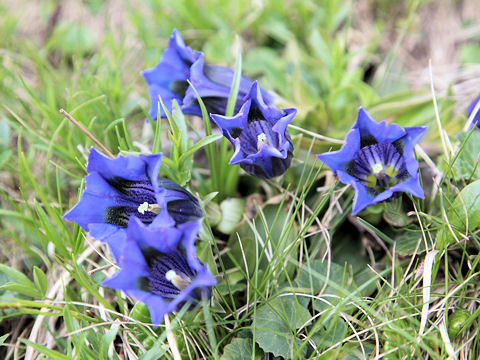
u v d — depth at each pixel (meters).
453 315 0.28
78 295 0.31
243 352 0.27
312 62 0.41
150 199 0.28
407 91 0.36
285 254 0.29
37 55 0.42
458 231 0.29
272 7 0.45
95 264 0.32
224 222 0.33
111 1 0.49
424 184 0.34
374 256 0.32
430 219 0.30
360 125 0.27
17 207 0.33
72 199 0.36
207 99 0.32
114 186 0.27
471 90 0.41
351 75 0.38
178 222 0.28
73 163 0.35
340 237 0.33
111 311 0.28
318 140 0.34
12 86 0.41
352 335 0.27
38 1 0.49
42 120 0.39
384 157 0.29
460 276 0.29
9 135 0.38
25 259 0.34
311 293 0.29
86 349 0.27
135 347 0.29
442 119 0.35
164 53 0.32
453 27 0.45
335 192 0.32
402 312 0.28
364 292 0.30
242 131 0.28
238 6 0.43
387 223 0.32
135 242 0.24
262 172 0.30
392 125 0.27
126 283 0.23
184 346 0.28
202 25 0.45
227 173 0.34
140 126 0.41
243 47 0.44
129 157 0.25
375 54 0.45
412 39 0.45
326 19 0.44
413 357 0.27
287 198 0.33
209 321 0.25
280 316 0.27
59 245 0.30
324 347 0.28
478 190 0.28
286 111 0.28
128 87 0.42
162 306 0.23
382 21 0.46
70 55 0.46
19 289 0.29
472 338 0.27
